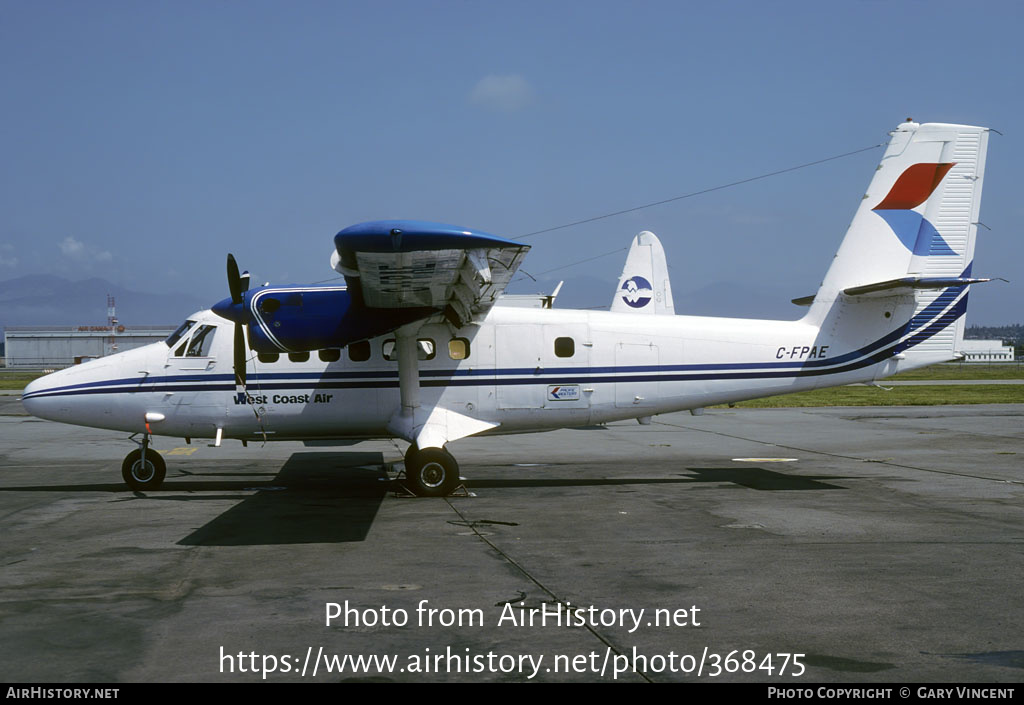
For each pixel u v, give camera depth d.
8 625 6.37
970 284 12.79
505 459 17.84
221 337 13.61
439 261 10.02
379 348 13.60
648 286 28.61
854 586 7.45
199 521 10.81
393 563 8.42
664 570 8.09
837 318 14.12
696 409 14.39
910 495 12.77
